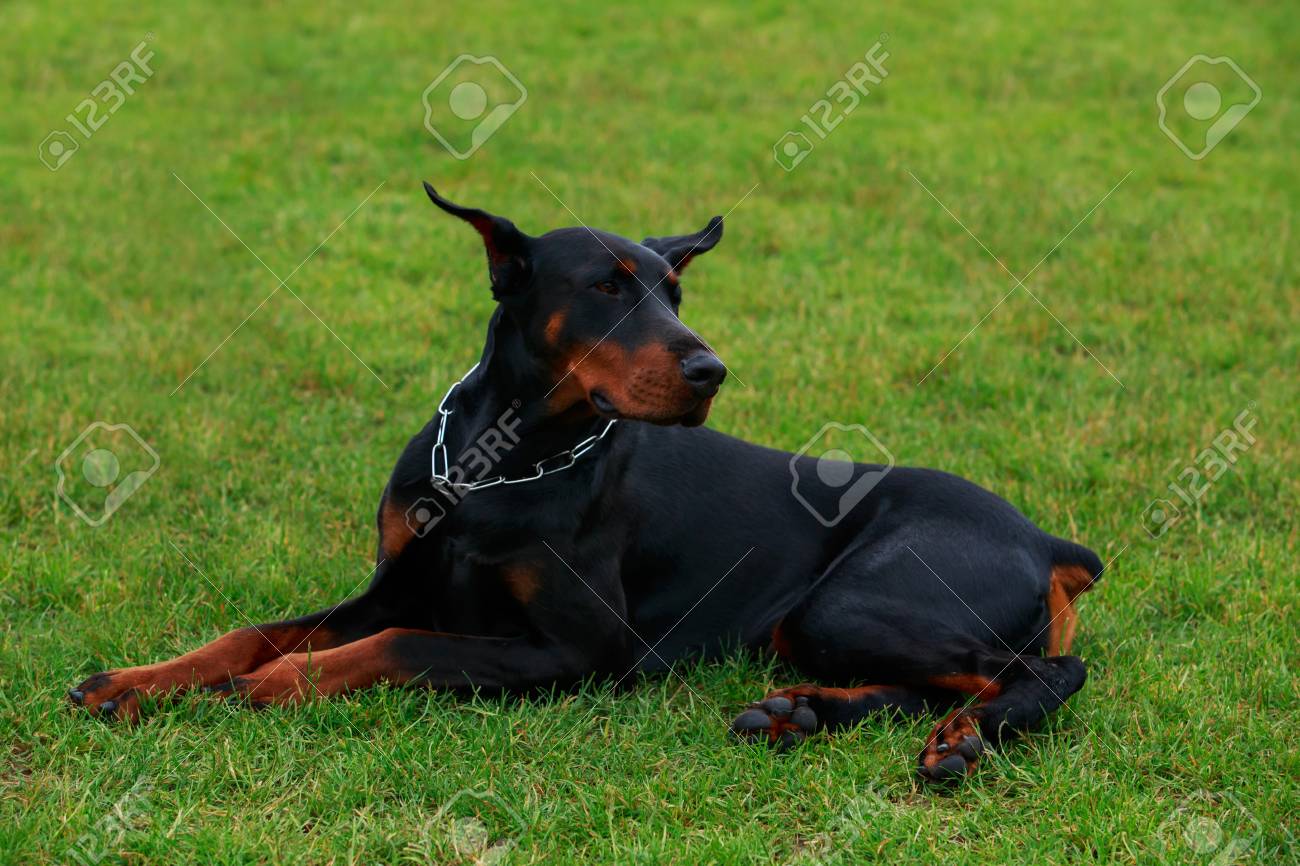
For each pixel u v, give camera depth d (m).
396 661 5.41
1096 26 22.80
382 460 8.29
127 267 12.09
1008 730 5.18
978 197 14.62
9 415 8.52
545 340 5.54
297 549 6.96
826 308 11.69
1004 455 8.60
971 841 4.64
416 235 13.06
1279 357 10.66
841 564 5.92
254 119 17.11
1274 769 5.12
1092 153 16.70
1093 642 6.23
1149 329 11.23
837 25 22.55
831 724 5.39
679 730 5.40
